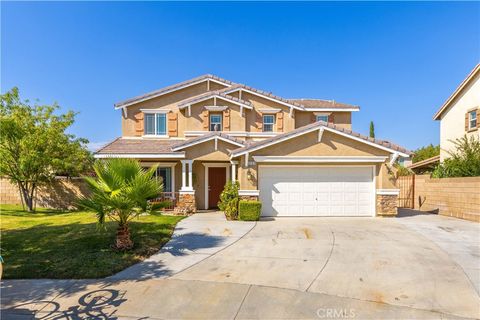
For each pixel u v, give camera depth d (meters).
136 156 15.78
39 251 8.58
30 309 5.44
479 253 8.52
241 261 7.96
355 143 14.38
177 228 11.80
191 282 6.61
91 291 6.18
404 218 14.22
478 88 19.23
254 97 19.45
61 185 19.39
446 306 5.49
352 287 6.30
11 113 16.73
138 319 5.11
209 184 18.39
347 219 13.94
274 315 5.21
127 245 8.77
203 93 19.67
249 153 14.19
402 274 6.98
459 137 20.66
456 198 14.50
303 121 20.48
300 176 14.59
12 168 17.12
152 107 19.12
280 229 11.66
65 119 18.75
